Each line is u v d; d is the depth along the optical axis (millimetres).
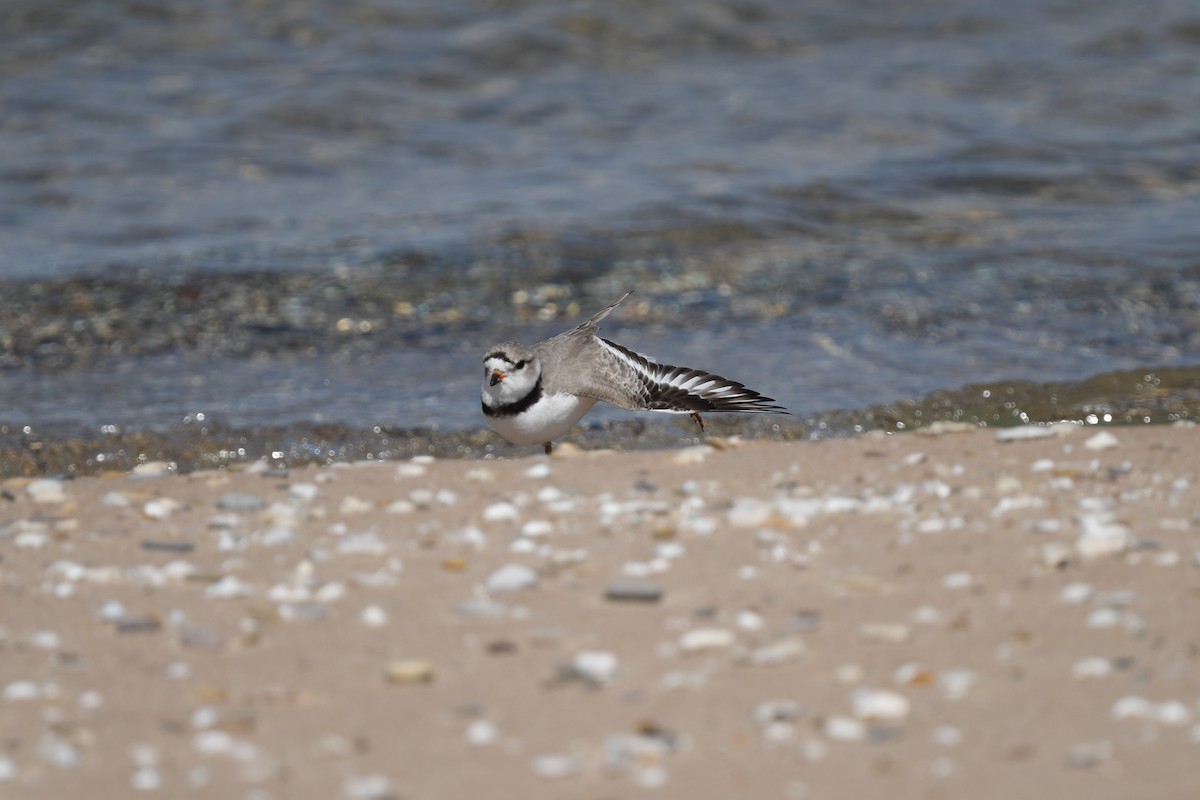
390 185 23188
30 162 23562
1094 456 11031
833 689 6711
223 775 5973
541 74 29094
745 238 20750
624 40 30703
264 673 7082
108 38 29141
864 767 5926
